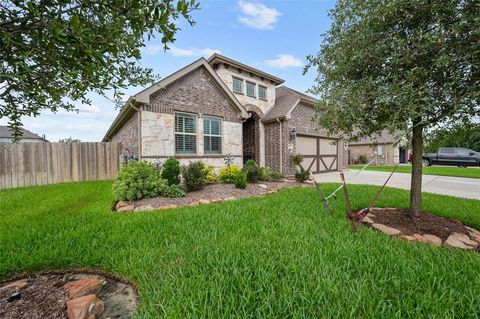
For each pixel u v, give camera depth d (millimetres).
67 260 2510
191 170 6848
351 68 3570
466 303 1717
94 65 1546
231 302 1723
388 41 2980
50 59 1427
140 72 2299
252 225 3506
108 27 1584
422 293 1846
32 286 2174
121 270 2311
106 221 3723
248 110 11953
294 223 3551
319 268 2172
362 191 6598
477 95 2383
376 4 2947
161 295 1839
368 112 3221
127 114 8781
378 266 2223
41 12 1263
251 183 8328
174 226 3438
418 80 2717
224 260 2322
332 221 3660
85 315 1706
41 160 8422
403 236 3148
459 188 7812
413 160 3842
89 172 9359
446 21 2541
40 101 1979
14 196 5848
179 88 8516
